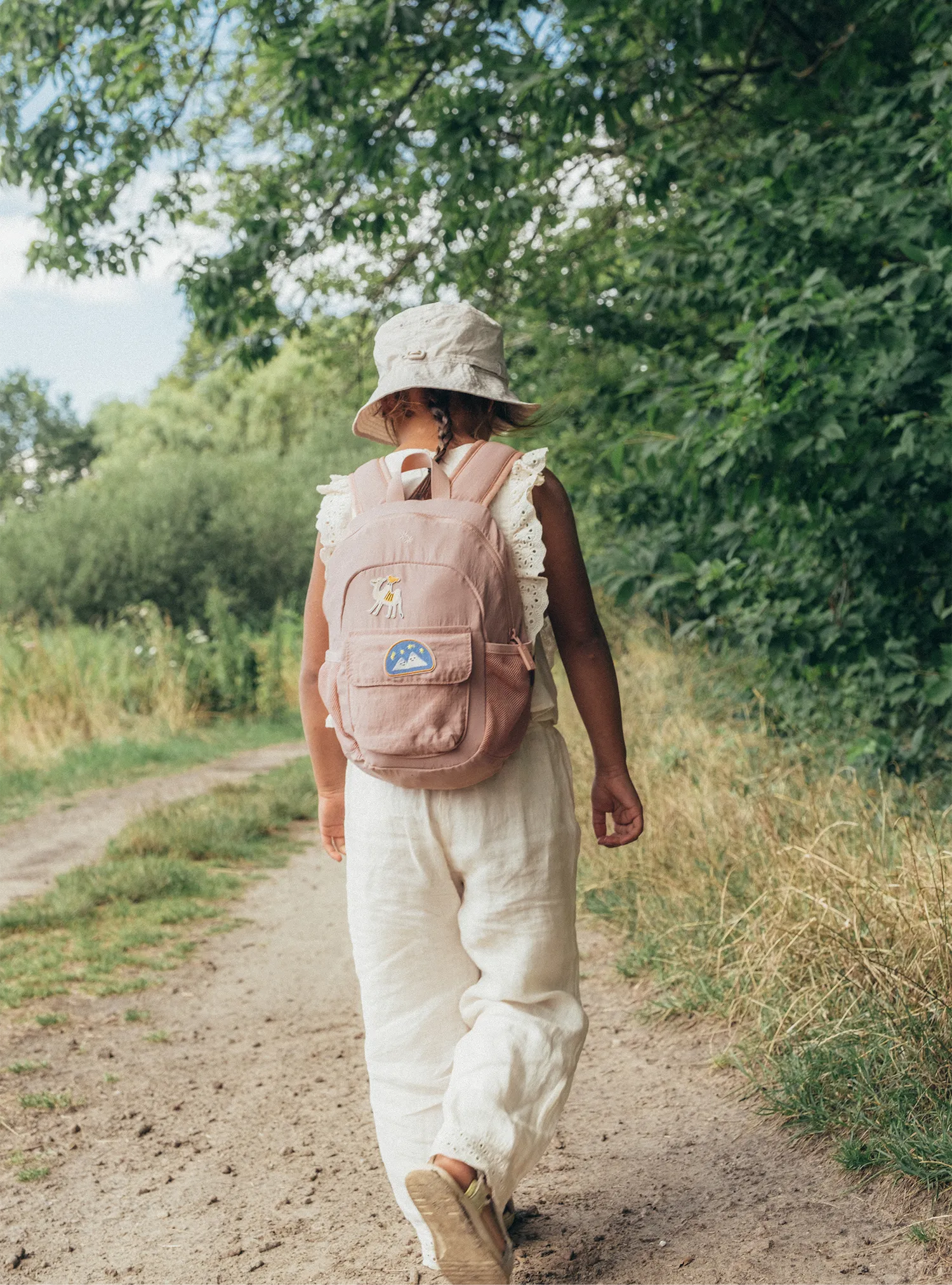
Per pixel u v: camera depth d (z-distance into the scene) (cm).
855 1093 250
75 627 2134
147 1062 384
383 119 812
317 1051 385
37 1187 287
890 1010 268
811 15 820
